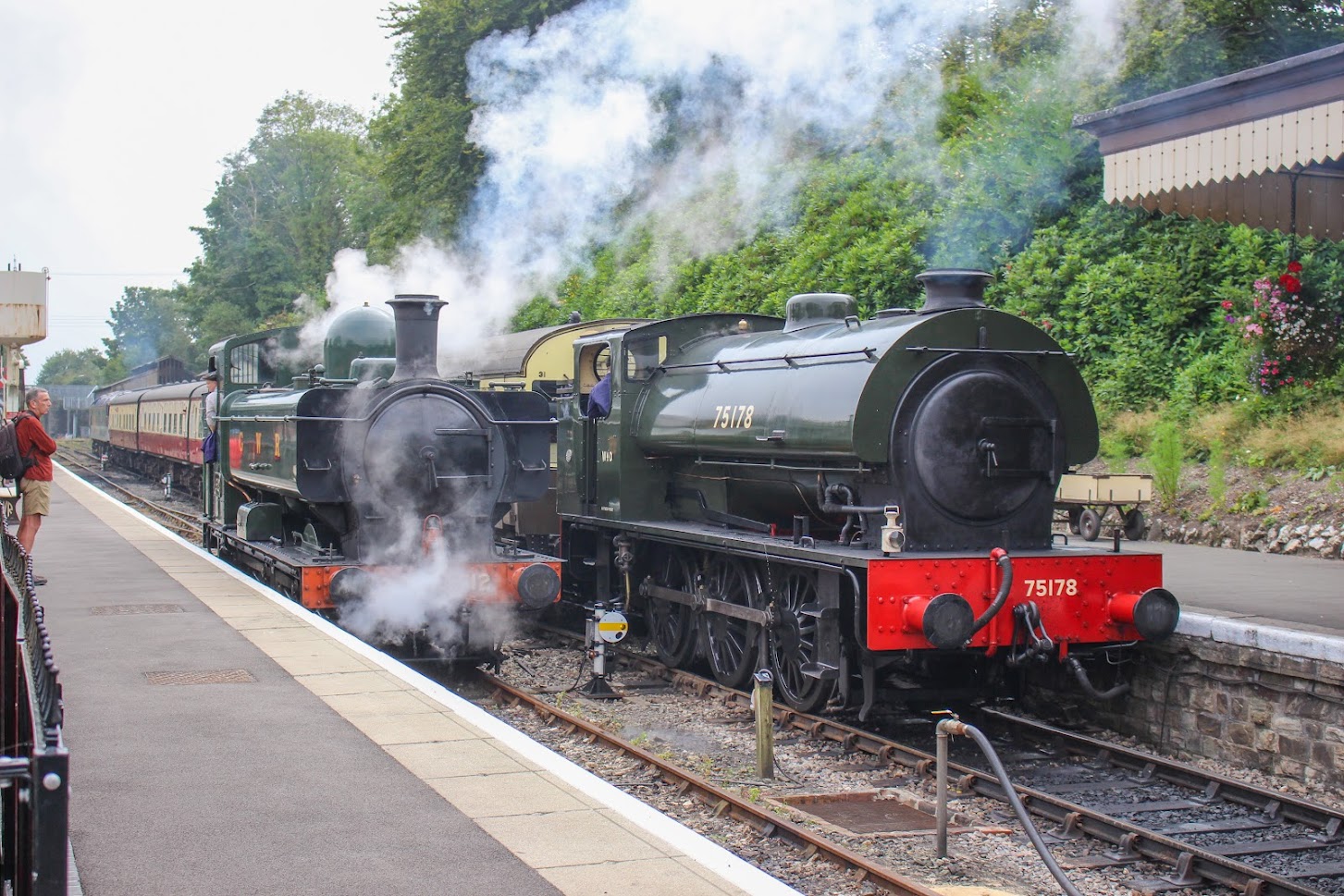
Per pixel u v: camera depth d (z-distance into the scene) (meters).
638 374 12.06
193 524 22.92
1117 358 16.84
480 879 4.54
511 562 10.68
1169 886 6.08
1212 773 7.53
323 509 10.63
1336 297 14.66
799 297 10.48
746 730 9.30
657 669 11.51
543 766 6.02
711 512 11.09
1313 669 7.65
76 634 9.27
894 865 6.25
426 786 5.68
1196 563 11.97
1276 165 7.67
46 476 11.64
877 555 8.32
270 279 54.56
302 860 4.71
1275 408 14.68
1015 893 5.87
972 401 8.62
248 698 7.30
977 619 8.31
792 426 9.23
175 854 4.74
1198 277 16.59
